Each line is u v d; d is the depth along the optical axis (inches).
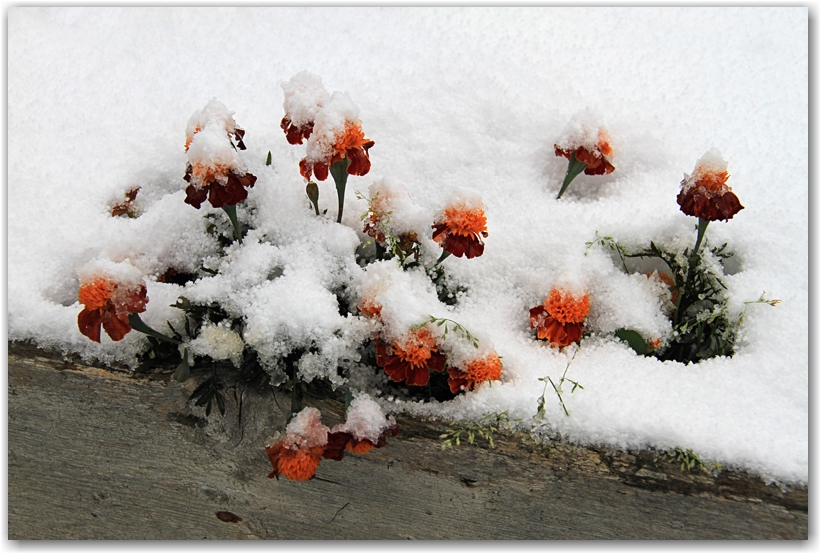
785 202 57.2
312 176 56.7
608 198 57.7
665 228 56.2
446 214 52.9
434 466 54.6
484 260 55.8
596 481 53.6
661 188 57.7
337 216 56.0
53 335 54.6
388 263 54.0
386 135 58.9
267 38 62.8
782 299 55.0
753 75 61.3
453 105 59.8
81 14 63.8
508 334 54.9
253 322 53.2
